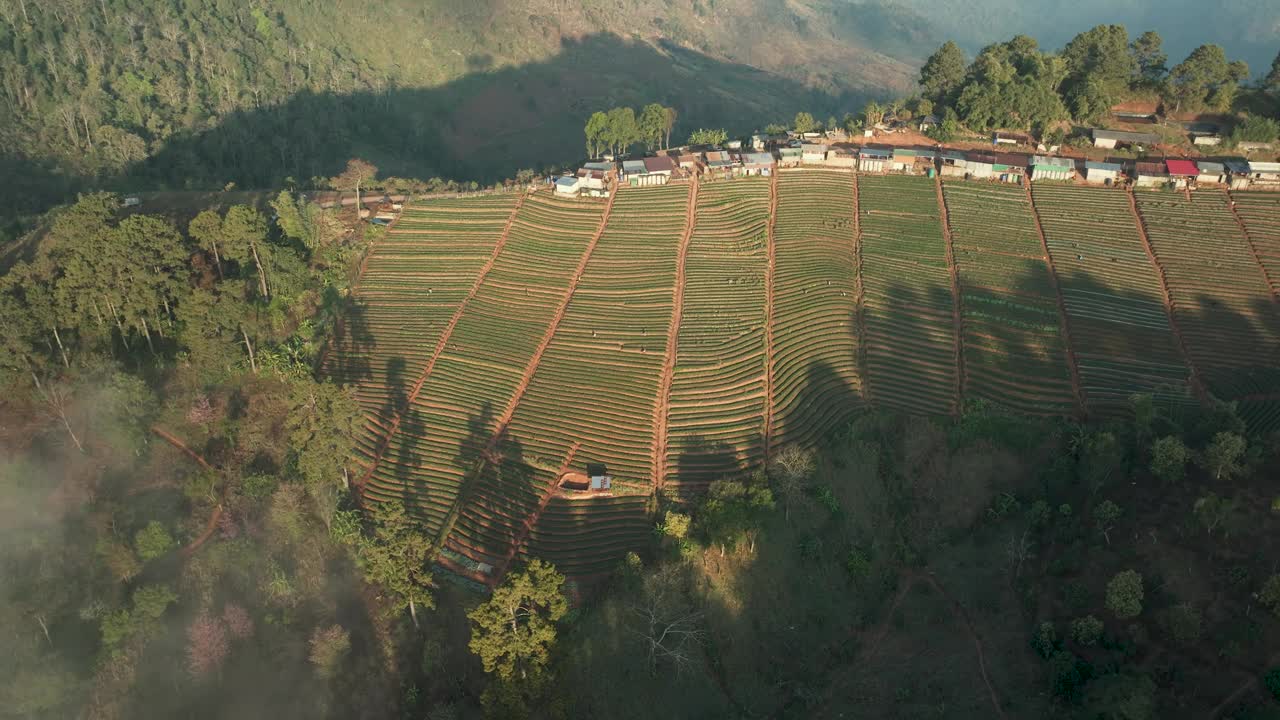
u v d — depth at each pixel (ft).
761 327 451.94
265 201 536.42
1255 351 432.66
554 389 422.82
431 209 552.00
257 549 342.03
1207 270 486.79
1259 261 491.31
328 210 513.04
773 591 333.42
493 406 413.18
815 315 457.27
